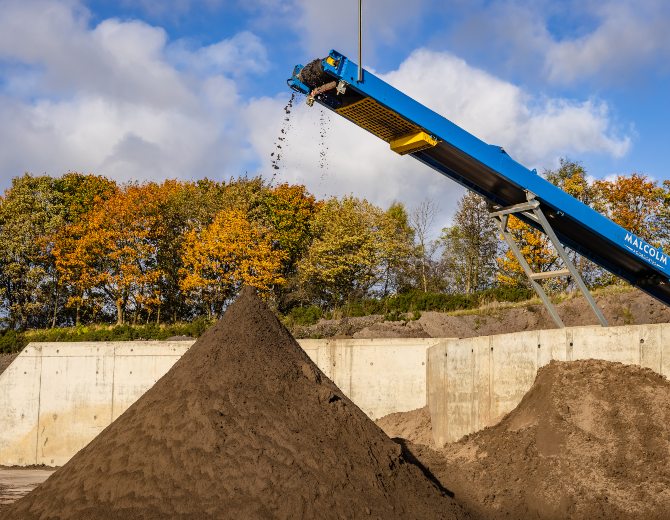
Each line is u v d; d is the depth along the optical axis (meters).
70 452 31.88
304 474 12.13
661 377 15.59
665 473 13.81
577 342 17.05
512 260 46.81
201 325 41.00
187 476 11.74
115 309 55.47
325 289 54.22
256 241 51.62
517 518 14.05
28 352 32.69
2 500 21.11
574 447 14.91
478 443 17.75
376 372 30.02
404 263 58.62
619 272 21.47
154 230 53.00
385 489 12.80
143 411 13.40
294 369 14.87
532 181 19.00
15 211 56.97
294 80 17.50
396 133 18.48
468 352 20.88
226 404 13.10
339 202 57.16
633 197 47.06
